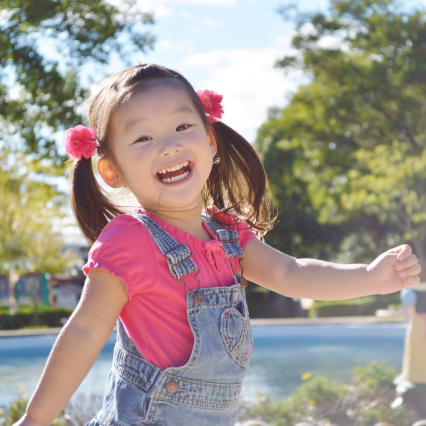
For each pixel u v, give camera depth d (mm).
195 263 1623
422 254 22406
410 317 5656
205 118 1746
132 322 1583
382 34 17938
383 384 5762
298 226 29094
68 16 11031
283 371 9102
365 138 20422
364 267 1752
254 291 26297
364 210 22109
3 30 10867
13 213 20641
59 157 11336
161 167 1595
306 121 20500
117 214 1853
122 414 1555
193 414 1547
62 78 11047
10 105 11094
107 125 1668
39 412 1482
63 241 22484
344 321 14031
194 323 1564
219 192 1990
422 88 18234
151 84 1645
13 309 23359
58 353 1502
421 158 18781
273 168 28906
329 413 5172
